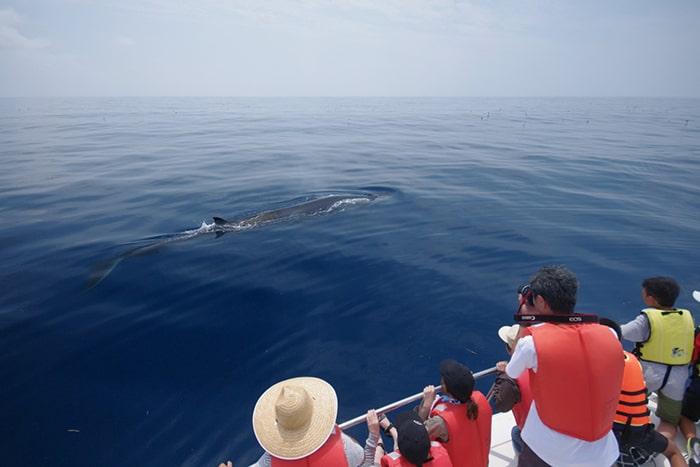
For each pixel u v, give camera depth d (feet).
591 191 50.88
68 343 22.03
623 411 11.51
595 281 27.99
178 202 46.73
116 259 31.63
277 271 29.60
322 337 22.24
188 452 15.75
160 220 40.63
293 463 9.88
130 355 21.11
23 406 17.97
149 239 35.68
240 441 16.17
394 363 20.24
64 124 131.13
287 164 68.49
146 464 15.29
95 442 16.21
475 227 37.76
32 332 22.94
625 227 37.83
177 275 29.19
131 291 27.14
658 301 13.71
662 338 13.35
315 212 42.65
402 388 18.66
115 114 180.55
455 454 10.70
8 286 27.66
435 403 11.54
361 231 37.06
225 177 58.90
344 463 10.10
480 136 108.68
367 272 29.19
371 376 19.39
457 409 10.91
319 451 10.05
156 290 27.25
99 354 21.20
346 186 53.72
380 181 56.13
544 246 33.47
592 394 9.16
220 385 19.02
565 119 173.06
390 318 23.82
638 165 67.26
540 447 10.02
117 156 73.72
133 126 128.06
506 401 11.87
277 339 22.13
